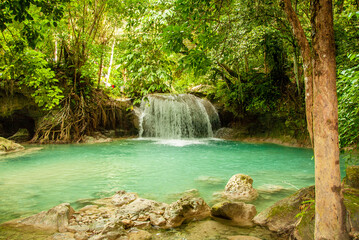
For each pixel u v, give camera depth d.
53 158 9.98
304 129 12.81
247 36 8.95
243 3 7.17
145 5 6.80
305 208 3.26
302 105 12.22
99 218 3.85
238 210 3.90
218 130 18.03
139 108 18.55
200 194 5.37
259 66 16.39
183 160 9.66
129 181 6.58
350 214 2.56
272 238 3.19
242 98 14.59
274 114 14.01
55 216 3.68
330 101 2.07
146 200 4.54
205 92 19.70
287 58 13.12
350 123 3.95
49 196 5.30
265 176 7.05
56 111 14.88
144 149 12.54
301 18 9.30
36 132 14.59
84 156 10.54
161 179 6.81
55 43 16.66
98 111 16.28
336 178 2.09
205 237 3.24
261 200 4.82
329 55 2.09
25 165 8.59
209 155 10.80
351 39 8.18
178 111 17.48
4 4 3.74
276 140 14.66
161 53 5.79
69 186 6.09
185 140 16.28
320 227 2.15
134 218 3.82
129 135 17.55
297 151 11.69
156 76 5.64
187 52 3.78
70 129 15.15
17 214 4.28
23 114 14.70
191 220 3.84
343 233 2.08
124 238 3.14
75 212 4.11
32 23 4.59
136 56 5.83
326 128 2.09
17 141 14.34
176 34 3.54
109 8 15.16
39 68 6.18
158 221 3.67
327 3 2.10
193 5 3.68
